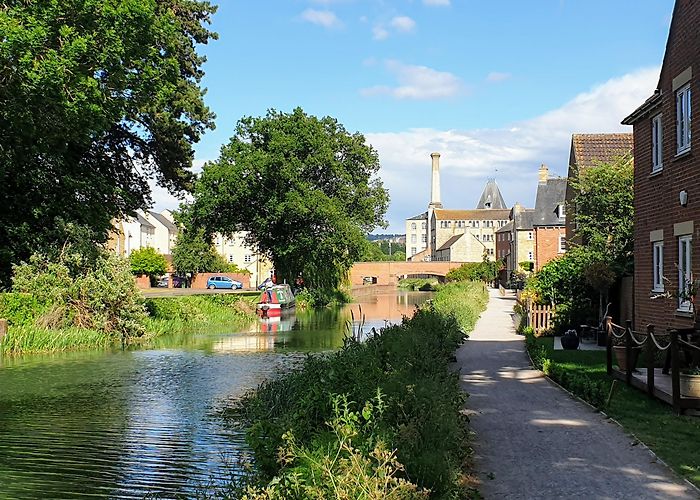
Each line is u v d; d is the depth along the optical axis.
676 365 10.36
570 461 7.92
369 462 5.75
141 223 101.56
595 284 21.34
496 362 17.03
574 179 32.91
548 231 59.56
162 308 33.31
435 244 155.75
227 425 12.13
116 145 33.38
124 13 21.38
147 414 13.06
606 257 24.56
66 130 22.97
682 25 15.66
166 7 31.97
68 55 19.92
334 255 54.81
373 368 9.45
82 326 25.25
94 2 20.62
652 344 11.66
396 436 6.71
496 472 7.53
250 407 13.07
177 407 13.72
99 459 10.02
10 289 26.67
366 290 81.81
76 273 26.00
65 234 26.89
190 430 11.77
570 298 24.44
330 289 60.81
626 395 11.98
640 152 18.75
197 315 35.66
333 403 8.06
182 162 34.12
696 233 14.95
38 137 23.69
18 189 28.09
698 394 10.38
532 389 12.96
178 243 84.06
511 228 94.31
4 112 21.80
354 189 54.75
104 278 25.83
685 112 15.85
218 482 8.88
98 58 21.08
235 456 10.11
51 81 19.69
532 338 19.11
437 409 7.54
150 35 22.66
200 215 51.91
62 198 28.78
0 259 27.19
